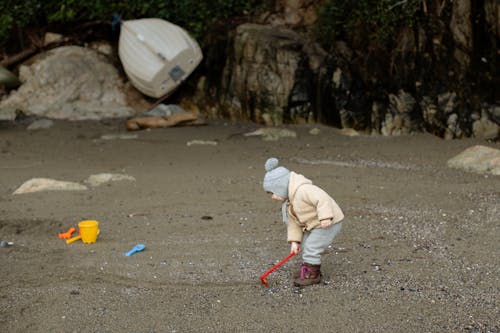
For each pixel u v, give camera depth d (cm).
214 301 506
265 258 604
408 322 463
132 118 1555
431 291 517
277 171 525
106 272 570
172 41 1563
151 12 1681
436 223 709
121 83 1670
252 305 497
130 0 1683
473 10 1252
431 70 1310
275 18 1639
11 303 507
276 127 1441
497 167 965
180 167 1062
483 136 1232
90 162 1128
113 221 743
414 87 1327
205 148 1238
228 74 1564
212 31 1638
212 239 668
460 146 1184
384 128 1337
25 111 1562
